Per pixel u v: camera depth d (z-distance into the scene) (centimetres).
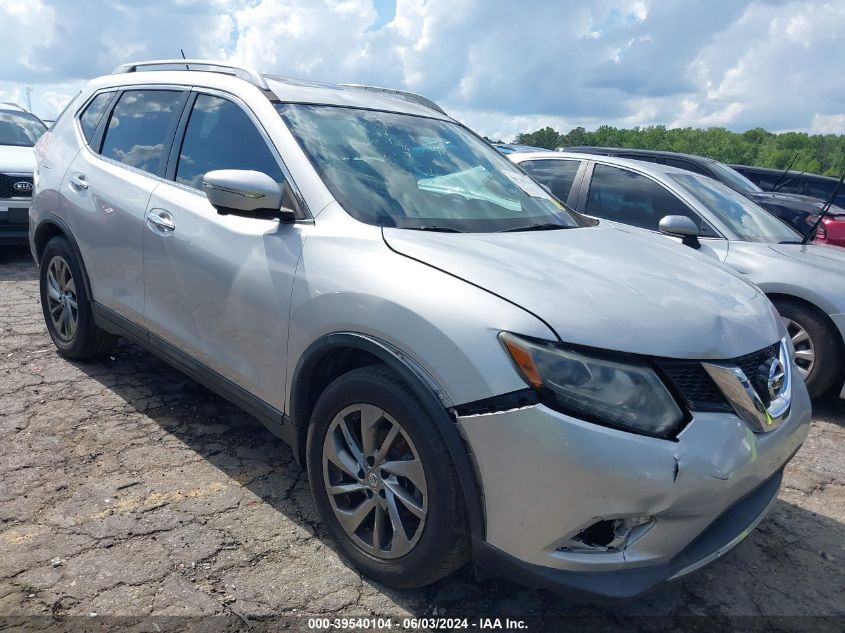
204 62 359
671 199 538
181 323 325
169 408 385
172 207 328
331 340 245
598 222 363
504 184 346
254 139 307
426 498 221
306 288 257
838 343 453
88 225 384
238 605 234
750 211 557
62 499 289
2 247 811
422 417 218
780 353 251
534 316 208
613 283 236
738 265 484
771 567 286
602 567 204
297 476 323
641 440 198
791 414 245
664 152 948
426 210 288
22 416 363
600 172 590
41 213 430
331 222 267
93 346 423
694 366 213
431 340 216
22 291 618
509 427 201
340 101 337
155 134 364
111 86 419
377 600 242
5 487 295
